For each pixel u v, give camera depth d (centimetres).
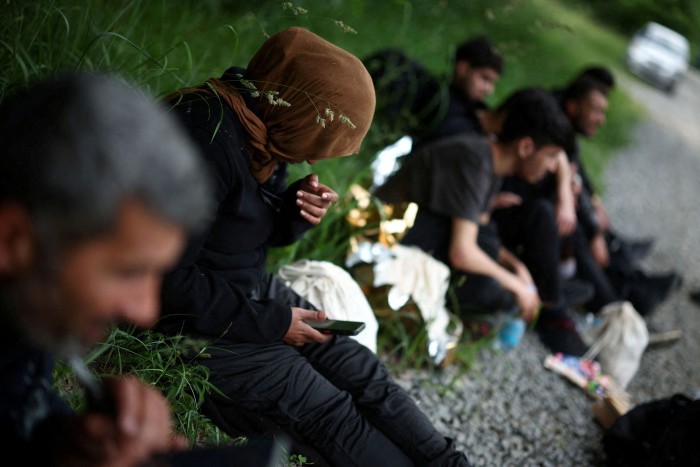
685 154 1316
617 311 391
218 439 214
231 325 204
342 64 198
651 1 2662
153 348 214
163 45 359
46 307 89
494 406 327
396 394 225
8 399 105
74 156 80
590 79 462
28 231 84
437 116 454
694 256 707
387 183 346
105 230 82
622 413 331
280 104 188
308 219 224
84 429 101
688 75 2780
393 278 309
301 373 215
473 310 343
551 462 302
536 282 378
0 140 85
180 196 85
